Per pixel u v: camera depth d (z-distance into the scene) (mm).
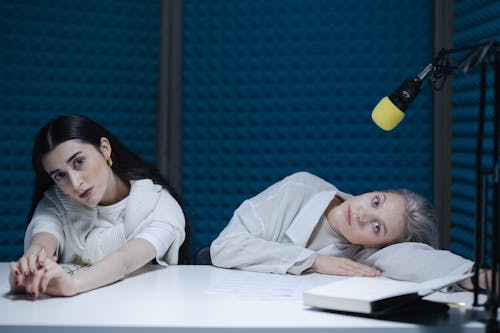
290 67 4129
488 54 1720
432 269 2182
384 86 4051
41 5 3930
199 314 1771
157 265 2508
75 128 2381
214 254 2498
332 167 4113
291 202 2615
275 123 4156
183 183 4215
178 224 2504
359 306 1723
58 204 2549
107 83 4070
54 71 3965
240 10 4168
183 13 4199
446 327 1673
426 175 4047
